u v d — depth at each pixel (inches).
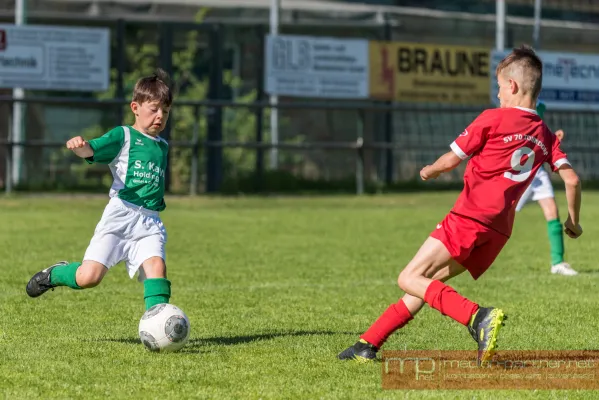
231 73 2507.4
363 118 2278.5
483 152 574.2
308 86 2234.3
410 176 2546.8
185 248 1322.6
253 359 615.5
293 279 1043.3
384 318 604.1
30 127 2311.8
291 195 2284.7
